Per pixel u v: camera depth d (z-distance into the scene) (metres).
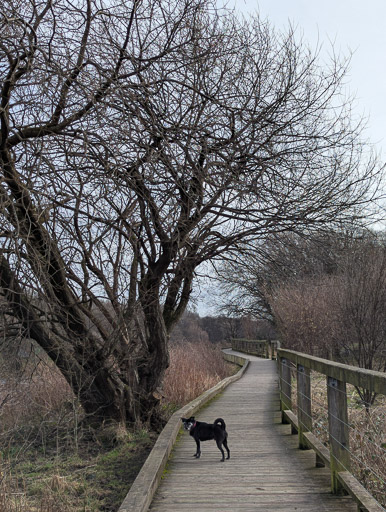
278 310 17.97
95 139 6.90
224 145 7.68
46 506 5.15
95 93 6.38
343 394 4.55
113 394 8.87
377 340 12.30
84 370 8.42
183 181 7.36
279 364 9.27
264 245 9.23
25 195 6.43
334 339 15.38
